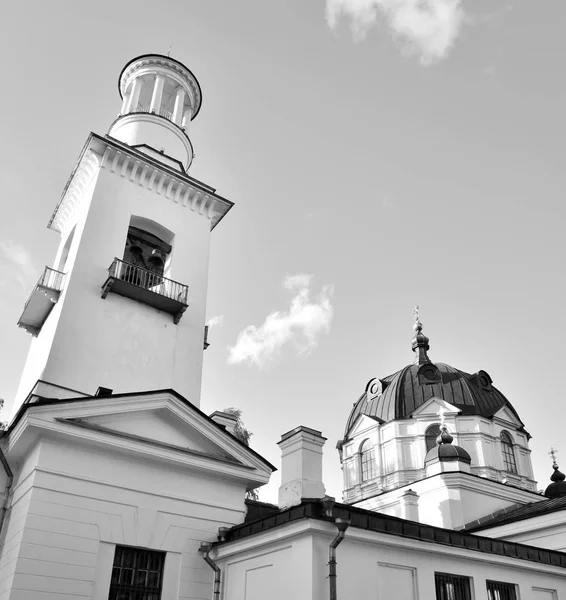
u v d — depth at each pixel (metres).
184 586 15.92
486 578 14.32
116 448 16.33
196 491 17.50
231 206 27.62
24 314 22.38
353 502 41.19
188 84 31.00
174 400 17.86
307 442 15.96
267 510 20.58
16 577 13.87
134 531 15.95
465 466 34.34
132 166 25.08
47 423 15.44
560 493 36.88
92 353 20.03
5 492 16.33
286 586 12.31
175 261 24.55
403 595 12.70
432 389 43.78
